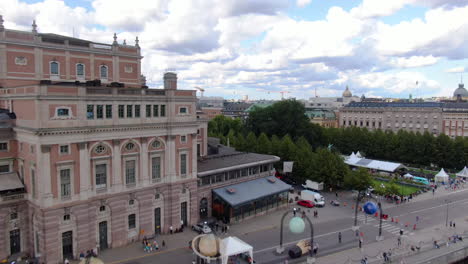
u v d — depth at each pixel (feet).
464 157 444.14
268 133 523.70
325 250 216.13
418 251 215.72
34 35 219.61
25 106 182.29
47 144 174.19
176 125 225.15
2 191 186.70
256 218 271.69
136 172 211.82
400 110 651.25
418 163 485.97
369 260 203.10
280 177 382.83
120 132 201.77
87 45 242.17
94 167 194.08
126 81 261.03
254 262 197.26
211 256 166.30
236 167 276.00
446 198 337.31
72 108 182.29
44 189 175.22
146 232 219.61
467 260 213.25
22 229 191.01
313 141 517.96
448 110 599.57
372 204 226.17
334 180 345.72
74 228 187.42
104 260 190.39
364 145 517.96
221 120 607.78
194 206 242.37
